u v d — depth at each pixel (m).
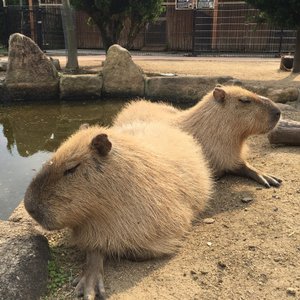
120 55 2.49
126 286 0.69
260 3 2.77
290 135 1.36
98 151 0.72
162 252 0.77
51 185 0.70
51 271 0.72
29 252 0.69
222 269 0.73
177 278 0.71
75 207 0.70
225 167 1.14
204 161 1.05
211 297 0.66
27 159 1.55
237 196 1.04
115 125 1.29
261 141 1.47
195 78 2.42
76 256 0.78
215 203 1.01
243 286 0.68
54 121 2.06
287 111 1.83
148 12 3.45
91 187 0.71
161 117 1.23
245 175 1.16
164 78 2.45
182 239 0.83
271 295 0.66
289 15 2.74
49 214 0.69
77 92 2.51
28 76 2.48
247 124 1.10
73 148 0.72
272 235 0.83
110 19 3.40
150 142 0.89
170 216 0.79
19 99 2.51
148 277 0.71
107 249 0.74
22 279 0.65
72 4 3.27
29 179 1.34
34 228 0.80
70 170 0.71
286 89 2.17
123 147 0.77
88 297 0.65
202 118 1.14
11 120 2.10
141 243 0.75
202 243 0.82
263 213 0.93
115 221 0.73
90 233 0.74
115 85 2.52
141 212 0.74
